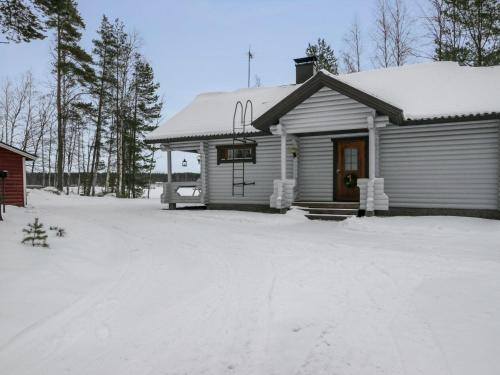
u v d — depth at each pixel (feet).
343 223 33.37
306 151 43.78
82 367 8.57
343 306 12.25
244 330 10.55
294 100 38.19
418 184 36.58
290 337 10.03
